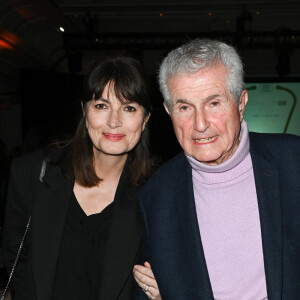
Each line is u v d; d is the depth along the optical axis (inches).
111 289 69.5
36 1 261.9
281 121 372.8
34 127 341.7
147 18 310.5
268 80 373.1
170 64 59.1
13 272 74.2
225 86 58.0
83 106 74.6
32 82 351.9
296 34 306.8
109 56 71.1
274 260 57.1
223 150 60.2
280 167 61.6
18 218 76.0
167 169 69.2
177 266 64.0
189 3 278.1
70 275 70.8
